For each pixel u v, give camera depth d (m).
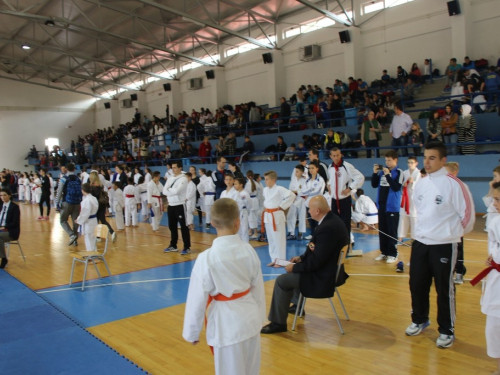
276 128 17.09
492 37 13.29
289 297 4.34
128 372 3.52
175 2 17.19
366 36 16.33
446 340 3.87
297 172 9.14
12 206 7.81
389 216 6.98
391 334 4.22
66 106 31.16
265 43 19.44
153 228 11.38
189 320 2.43
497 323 3.18
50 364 3.69
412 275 4.11
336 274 4.24
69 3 17.61
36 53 24.33
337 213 7.09
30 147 29.73
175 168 8.45
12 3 17.47
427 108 12.71
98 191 9.62
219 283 2.44
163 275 6.86
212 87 22.14
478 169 10.95
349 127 14.68
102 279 6.71
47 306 5.28
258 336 2.54
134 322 4.81
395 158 6.84
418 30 14.87
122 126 27.81
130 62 25.58
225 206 2.59
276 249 7.08
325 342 4.07
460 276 5.80
